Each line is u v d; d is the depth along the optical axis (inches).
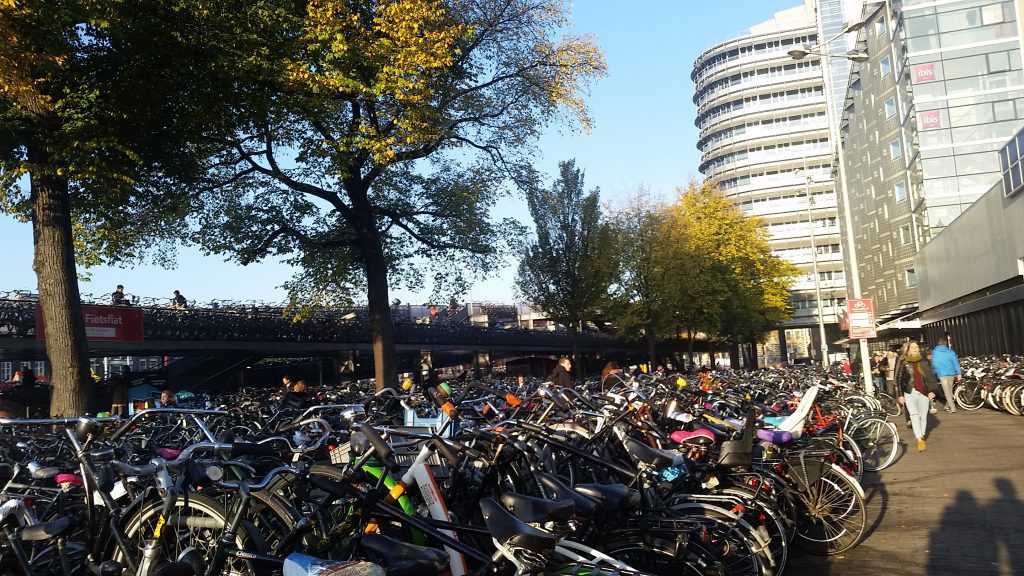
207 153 685.9
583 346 1967.3
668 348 2283.5
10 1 422.0
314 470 181.5
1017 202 1048.8
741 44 4815.5
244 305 1046.4
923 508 324.8
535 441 236.2
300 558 115.6
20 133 506.0
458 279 887.1
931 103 1736.0
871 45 2249.0
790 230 4542.3
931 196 1732.3
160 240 765.9
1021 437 535.8
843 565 247.9
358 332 1221.7
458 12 703.7
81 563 177.0
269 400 558.9
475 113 747.4
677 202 2041.1
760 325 2137.1
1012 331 1158.3
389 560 122.0
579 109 762.2
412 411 329.4
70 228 511.5
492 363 1776.6
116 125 539.5
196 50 557.3
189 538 177.3
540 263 1417.3
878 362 918.4
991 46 1702.8
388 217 858.8
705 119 5073.8
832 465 265.4
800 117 4682.6
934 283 1692.9
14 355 855.1
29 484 225.6
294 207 816.3
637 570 160.1
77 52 513.7
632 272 1738.4
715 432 229.5
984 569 235.1
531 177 842.2
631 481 189.8
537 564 127.2
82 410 490.0
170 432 370.3
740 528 196.1
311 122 666.2
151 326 901.8
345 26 607.8
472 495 193.2
